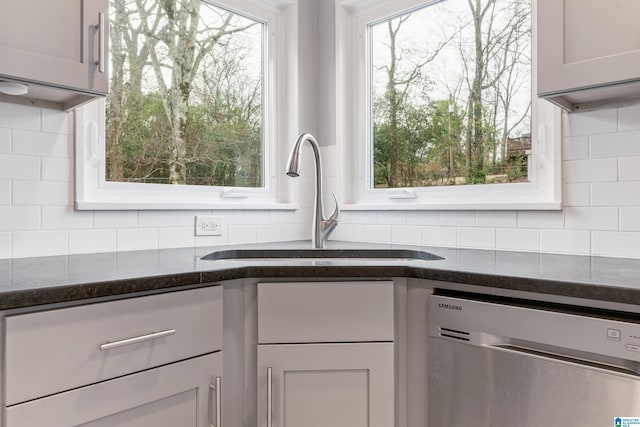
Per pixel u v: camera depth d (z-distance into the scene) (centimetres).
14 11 110
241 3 204
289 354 121
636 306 89
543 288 98
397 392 125
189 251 161
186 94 186
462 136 182
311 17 224
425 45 195
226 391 118
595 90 123
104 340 94
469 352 111
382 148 210
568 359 95
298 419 122
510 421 103
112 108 164
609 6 112
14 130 135
